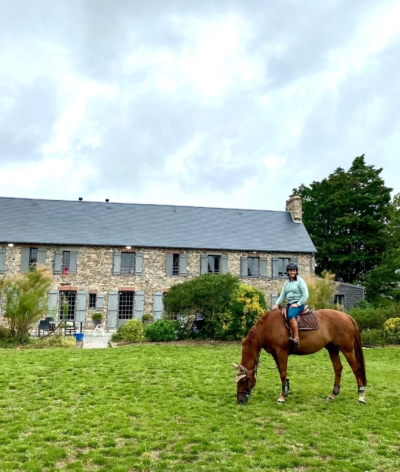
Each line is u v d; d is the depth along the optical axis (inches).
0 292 646.5
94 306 1000.9
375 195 1504.7
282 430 233.8
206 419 250.7
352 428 235.9
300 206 1245.1
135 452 201.8
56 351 528.7
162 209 1213.1
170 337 655.1
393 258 1235.9
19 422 245.3
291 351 291.3
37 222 1061.1
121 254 1028.5
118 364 433.1
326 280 787.4
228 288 654.5
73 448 207.6
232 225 1175.6
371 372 413.1
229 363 446.6
